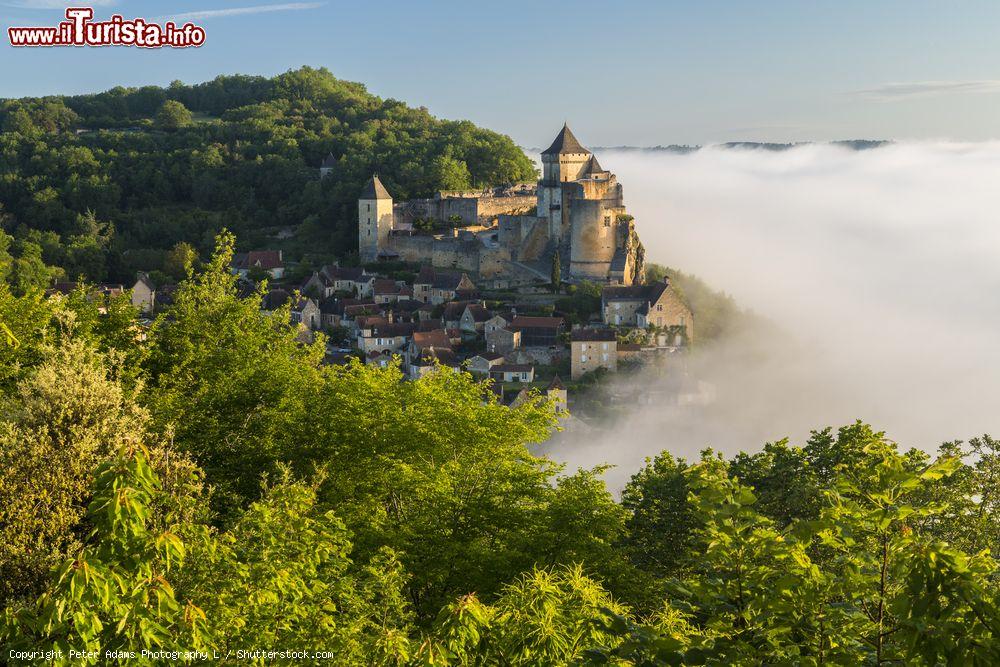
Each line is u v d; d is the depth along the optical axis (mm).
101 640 16656
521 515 33250
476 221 197500
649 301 149125
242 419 37469
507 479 34406
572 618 19719
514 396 127438
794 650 15734
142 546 16562
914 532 15711
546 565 31125
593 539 32969
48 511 26531
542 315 153500
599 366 140125
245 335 44844
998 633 13766
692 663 15688
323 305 164750
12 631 16203
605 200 172625
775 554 16016
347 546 23438
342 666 19328
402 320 158125
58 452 27844
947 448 45031
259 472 34625
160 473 28422
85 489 27172
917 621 14281
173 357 42656
